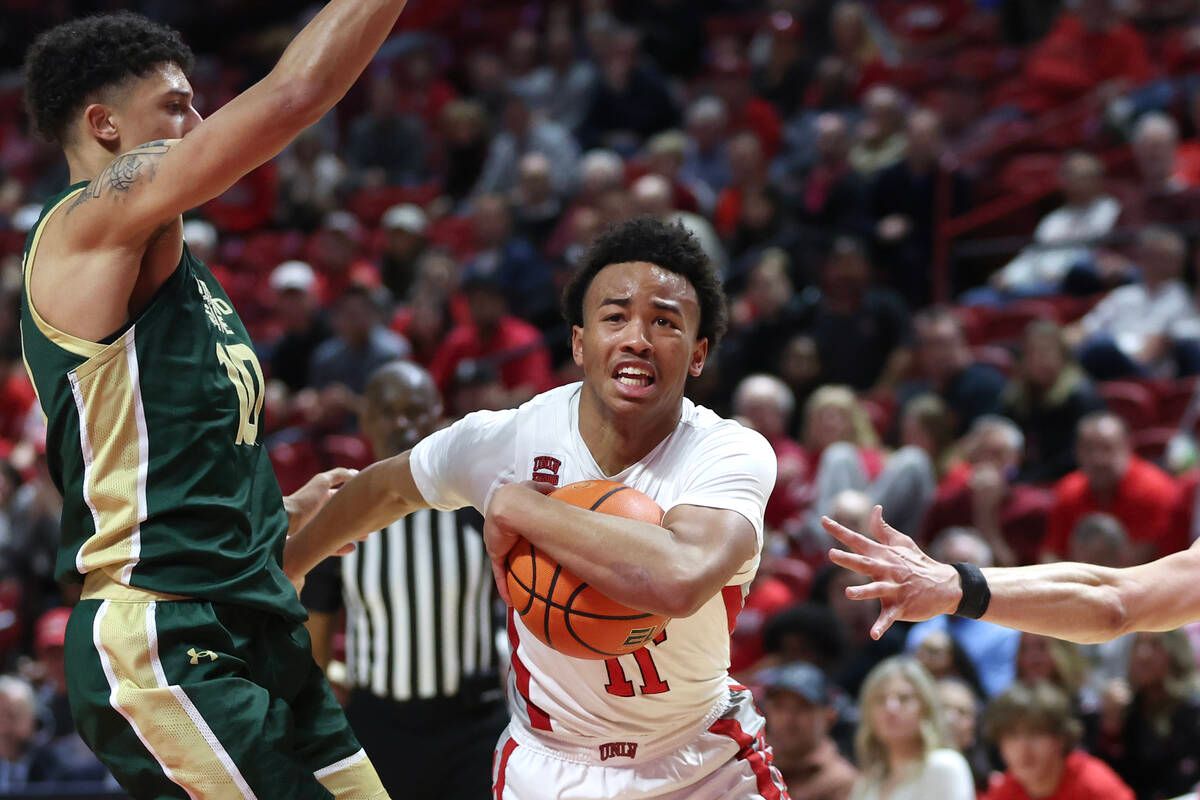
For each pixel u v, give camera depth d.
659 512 3.68
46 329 3.69
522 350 13.60
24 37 23.36
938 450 11.51
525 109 17.52
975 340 13.74
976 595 3.91
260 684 3.83
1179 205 13.91
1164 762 7.89
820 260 14.41
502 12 22.30
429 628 6.15
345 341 13.67
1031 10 18.55
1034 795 7.35
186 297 3.79
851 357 13.09
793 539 10.99
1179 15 17.34
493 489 4.12
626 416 3.85
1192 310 12.80
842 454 11.12
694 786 4.13
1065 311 13.62
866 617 9.41
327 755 4.03
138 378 3.69
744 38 20.03
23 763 9.36
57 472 3.85
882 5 19.70
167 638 3.66
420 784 6.19
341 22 3.52
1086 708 8.34
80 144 3.88
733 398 13.26
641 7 20.25
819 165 15.97
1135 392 12.12
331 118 20.03
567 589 3.57
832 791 7.38
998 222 15.12
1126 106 15.64
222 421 3.78
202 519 3.72
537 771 4.16
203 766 3.65
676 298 3.83
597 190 15.75
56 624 10.07
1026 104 16.97
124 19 3.92
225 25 23.67
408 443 6.37
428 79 20.30
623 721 4.06
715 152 16.86
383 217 18.02
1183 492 10.45
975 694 8.69
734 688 4.37
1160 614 4.09
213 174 3.51
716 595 3.95
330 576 6.28
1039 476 11.52
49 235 3.72
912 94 17.67
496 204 15.44
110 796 7.45
